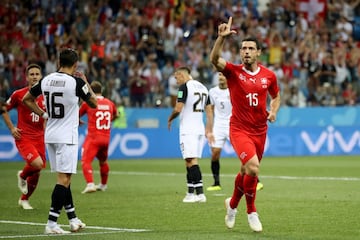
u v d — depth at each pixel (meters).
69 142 27.86
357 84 85.88
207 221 31.33
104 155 45.22
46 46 77.56
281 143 80.12
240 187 28.06
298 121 81.50
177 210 35.22
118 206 36.97
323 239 26.06
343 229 28.56
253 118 28.06
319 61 85.88
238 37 86.44
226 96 45.78
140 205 37.38
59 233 27.58
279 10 91.06
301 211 34.28
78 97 28.03
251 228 27.88
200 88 39.50
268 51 85.88
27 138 35.78
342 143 82.31
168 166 66.06
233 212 28.67
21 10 79.62
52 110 27.88
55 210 27.62
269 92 29.02
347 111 83.19
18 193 44.12
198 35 85.25
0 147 71.19
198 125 39.28
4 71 72.94
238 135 28.02
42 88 28.02
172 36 83.56
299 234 27.28
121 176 56.44
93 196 42.09
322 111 82.25
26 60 75.56
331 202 38.00
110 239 26.06
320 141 81.44
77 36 79.56
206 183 50.94
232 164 68.44
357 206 36.19
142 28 82.62
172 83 78.00
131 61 79.00
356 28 93.88
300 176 55.62
